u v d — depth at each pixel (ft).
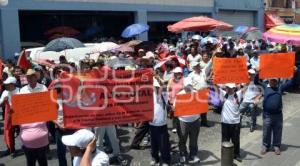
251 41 65.92
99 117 22.13
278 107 29.68
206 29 52.80
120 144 32.78
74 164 16.17
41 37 65.21
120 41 69.92
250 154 30.35
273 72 29.22
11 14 58.18
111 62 37.27
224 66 28.25
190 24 52.85
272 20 125.90
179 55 52.95
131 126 37.96
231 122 28.14
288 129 37.09
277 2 137.80
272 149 30.81
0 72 38.22
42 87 22.81
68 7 66.54
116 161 28.12
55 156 29.66
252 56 50.08
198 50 50.44
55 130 25.46
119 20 78.33
